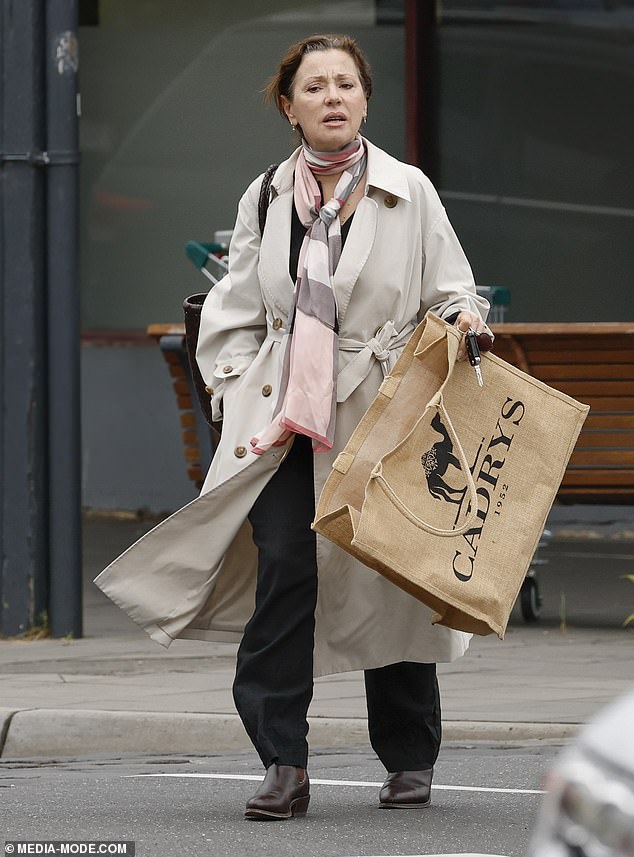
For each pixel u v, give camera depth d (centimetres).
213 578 1554
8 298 2795
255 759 2031
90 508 4638
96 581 1546
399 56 4347
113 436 4609
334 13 4419
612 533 4097
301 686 1523
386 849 1423
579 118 4203
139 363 4575
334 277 1527
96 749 2102
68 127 2789
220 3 4547
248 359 1585
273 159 4519
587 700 2220
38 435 2808
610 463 2783
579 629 2881
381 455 1464
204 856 1400
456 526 1448
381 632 1536
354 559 1523
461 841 1460
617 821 633
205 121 4575
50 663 2544
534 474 1487
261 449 1505
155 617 1552
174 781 1825
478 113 4284
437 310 1565
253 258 1587
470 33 4284
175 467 4531
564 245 4228
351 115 1545
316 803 1647
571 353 2762
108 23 4650
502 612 1445
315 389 1501
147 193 4628
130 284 4644
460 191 4306
